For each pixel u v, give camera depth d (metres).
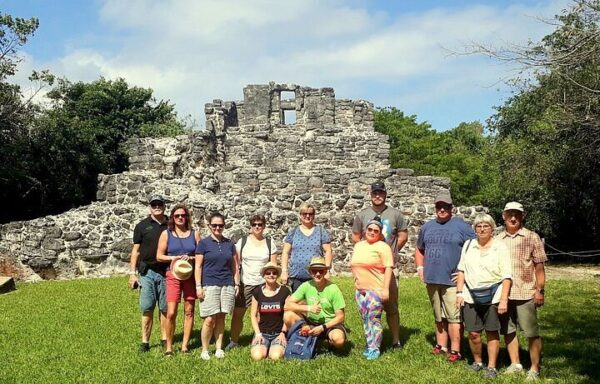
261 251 8.61
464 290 7.33
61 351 8.33
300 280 8.35
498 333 7.21
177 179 19.02
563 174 24.84
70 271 15.38
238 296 8.47
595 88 16.33
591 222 25.06
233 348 8.37
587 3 13.30
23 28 26.81
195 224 16.48
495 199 31.02
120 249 15.70
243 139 24.38
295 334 7.93
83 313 10.77
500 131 32.91
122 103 41.03
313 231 8.55
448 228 8.04
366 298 7.89
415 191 18.47
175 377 7.08
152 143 20.06
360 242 8.18
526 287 7.12
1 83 27.27
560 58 12.68
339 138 25.16
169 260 8.12
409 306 11.38
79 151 30.45
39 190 28.39
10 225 15.23
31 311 10.99
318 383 6.81
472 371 7.22
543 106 24.47
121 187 17.28
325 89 28.45
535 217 26.02
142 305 8.34
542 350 8.35
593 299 12.56
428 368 7.38
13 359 7.96
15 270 14.92
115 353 8.23
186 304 8.23
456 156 43.53
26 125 27.98
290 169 24.20
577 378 6.95
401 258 16.58
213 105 27.09
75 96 41.06
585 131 20.83
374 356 7.80
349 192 18.56
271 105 29.70
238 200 17.12
